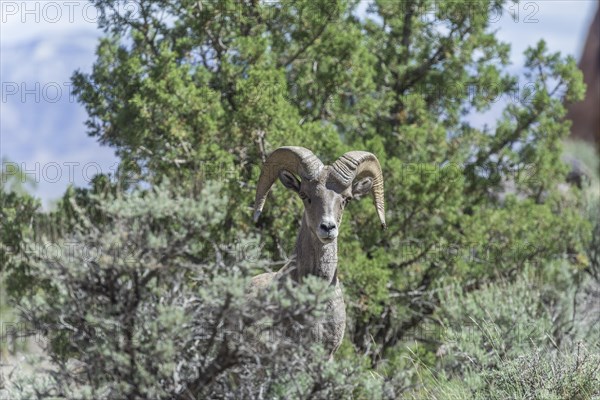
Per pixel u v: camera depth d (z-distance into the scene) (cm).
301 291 2614
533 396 3475
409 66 6512
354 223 5559
